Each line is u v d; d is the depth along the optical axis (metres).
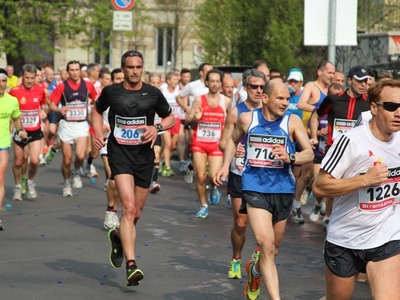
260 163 14.62
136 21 87.56
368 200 11.35
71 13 74.62
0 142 22.64
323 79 25.45
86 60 96.19
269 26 49.78
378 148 11.30
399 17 48.88
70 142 30.09
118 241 16.84
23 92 28.42
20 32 71.38
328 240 11.73
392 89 11.05
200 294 15.88
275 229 14.85
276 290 13.69
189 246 20.78
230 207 28.20
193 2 91.56
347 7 28.28
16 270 17.70
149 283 16.73
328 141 21.56
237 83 37.66
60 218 24.92
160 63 97.81
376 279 11.25
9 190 31.16
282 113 14.73
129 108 16.94
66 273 17.53
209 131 25.50
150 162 17.06
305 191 27.05
